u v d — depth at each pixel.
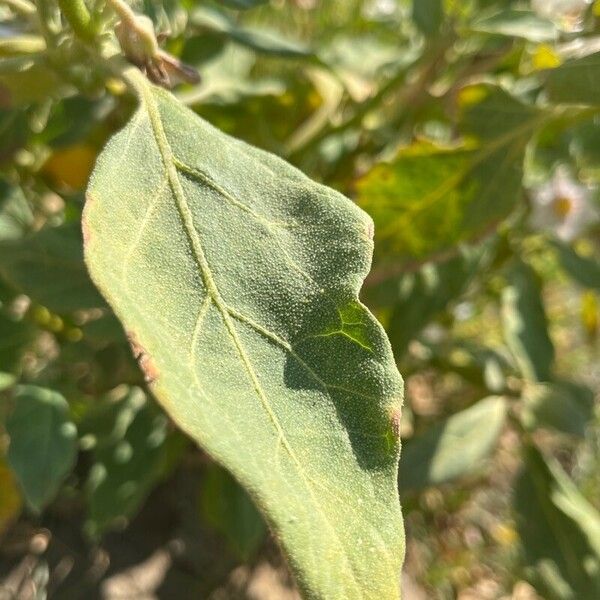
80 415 0.20
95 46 0.12
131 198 0.10
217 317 0.09
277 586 0.25
